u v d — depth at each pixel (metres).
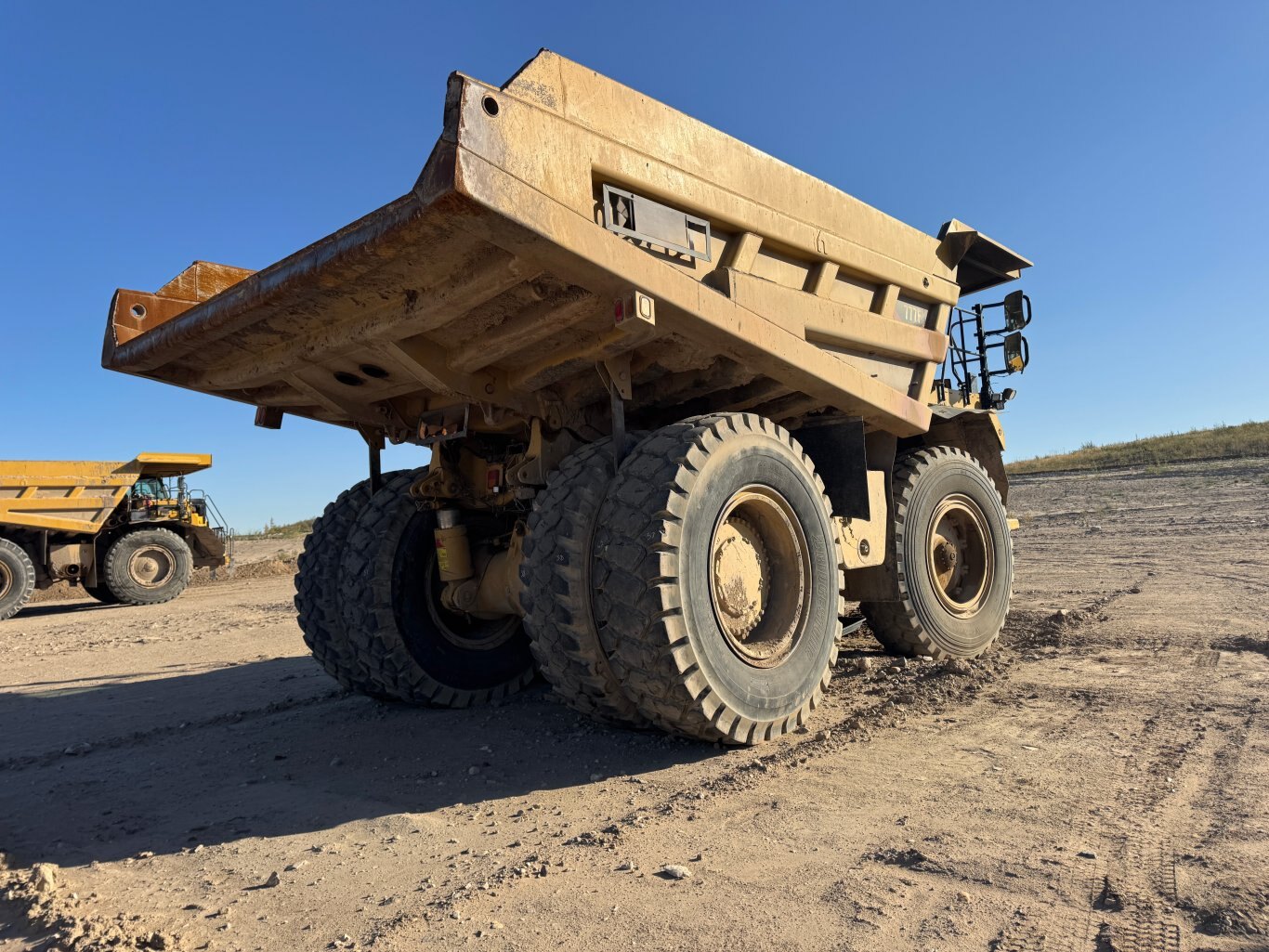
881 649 6.04
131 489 15.62
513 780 3.56
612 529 3.56
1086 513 16.59
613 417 3.88
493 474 4.89
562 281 3.40
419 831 3.00
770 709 3.78
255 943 2.18
